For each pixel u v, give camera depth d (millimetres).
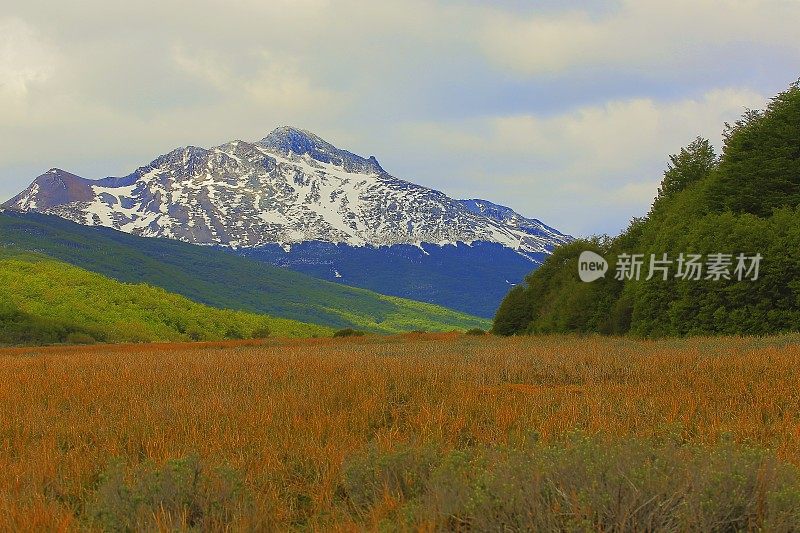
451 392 14297
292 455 9336
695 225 43094
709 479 5840
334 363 21156
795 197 46500
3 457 9680
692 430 10359
